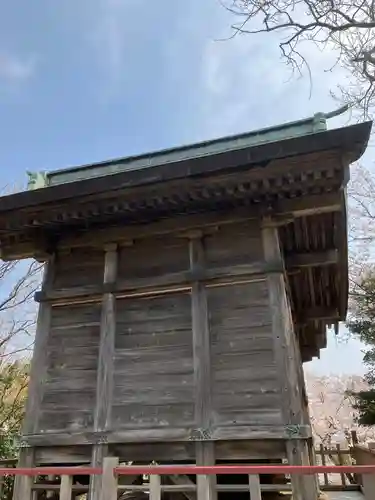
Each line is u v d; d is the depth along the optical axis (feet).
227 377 20.25
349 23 25.20
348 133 17.94
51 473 16.31
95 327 23.44
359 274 67.51
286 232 25.03
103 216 23.89
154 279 23.11
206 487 18.15
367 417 54.90
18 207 23.02
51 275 25.41
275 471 13.48
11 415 53.26
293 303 34.47
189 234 23.62
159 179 20.66
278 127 25.93
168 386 20.90
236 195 21.68
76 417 21.67
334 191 20.98
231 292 21.81
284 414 18.79
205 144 27.07
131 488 17.26
